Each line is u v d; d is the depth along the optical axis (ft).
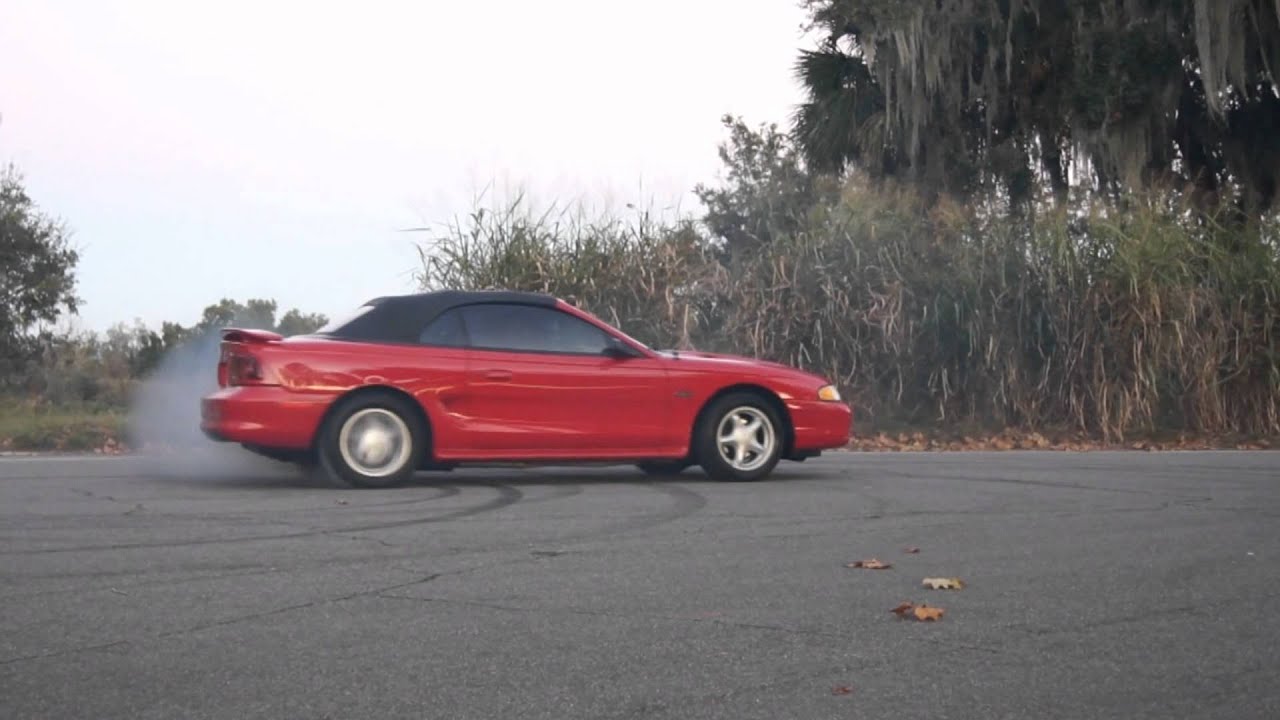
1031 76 77.82
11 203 72.59
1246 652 16.28
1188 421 55.11
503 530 25.43
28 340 69.46
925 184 76.89
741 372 34.78
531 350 33.40
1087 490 32.86
